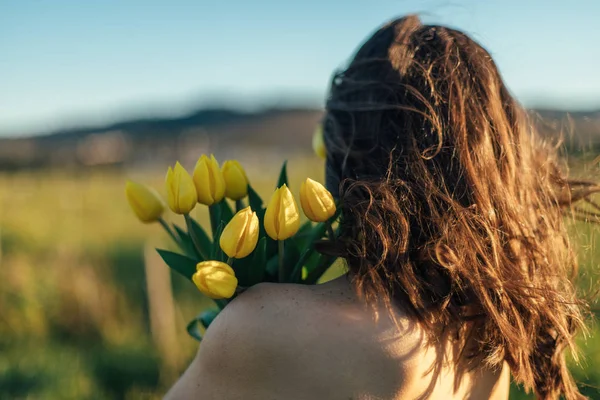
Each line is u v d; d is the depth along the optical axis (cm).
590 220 105
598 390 164
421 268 85
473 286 83
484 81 92
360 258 83
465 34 97
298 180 646
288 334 79
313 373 78
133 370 277
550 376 93
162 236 485
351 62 98
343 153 94
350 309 80
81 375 269
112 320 333
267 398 79
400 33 96
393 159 90
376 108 92
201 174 94
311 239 94
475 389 87
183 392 83
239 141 2620
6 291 330
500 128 91
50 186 932
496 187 88
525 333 86
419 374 80
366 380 79
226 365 80
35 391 250
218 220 98
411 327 80
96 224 655
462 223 85
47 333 323
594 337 194
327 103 99
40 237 490
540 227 94
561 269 96
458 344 84
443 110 90
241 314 80
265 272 94
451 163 89
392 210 84
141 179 922
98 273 396
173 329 298
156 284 304
